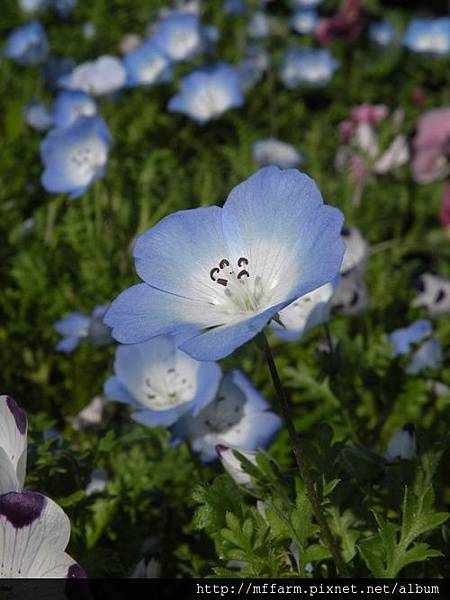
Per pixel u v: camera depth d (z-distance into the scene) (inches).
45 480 13.3
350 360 17.3
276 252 10.6
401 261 22.3
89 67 24.9
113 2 31.8
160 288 10.6
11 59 27.8
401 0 34.4
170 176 22.7
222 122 26.2
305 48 28.0
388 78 29.3
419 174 23.5
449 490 15.3
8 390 19.5
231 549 11.2
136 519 16.0
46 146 20.1
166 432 17.0
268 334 18.5
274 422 15.8
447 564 12.2
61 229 20.9
